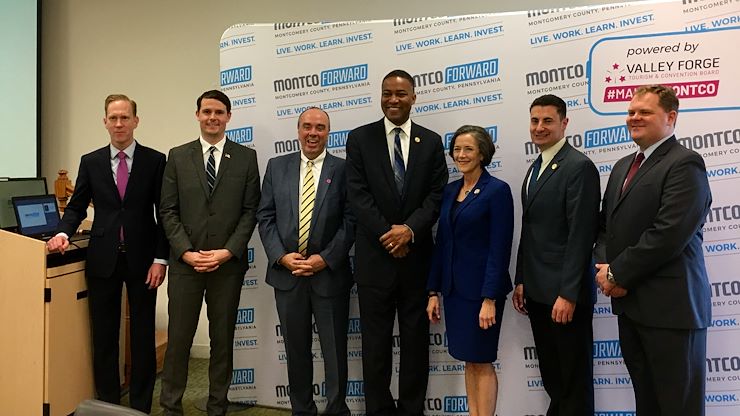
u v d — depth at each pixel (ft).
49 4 12.04
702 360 6.19
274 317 9.45
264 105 9.38
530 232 7.27
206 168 8.35
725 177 7.99
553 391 7.49
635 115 6.27
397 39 8.90
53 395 7.89
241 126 9.48
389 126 7.98
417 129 7.94
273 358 9.47
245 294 9.53
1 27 11.86
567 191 6.91
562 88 8.41
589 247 6.82
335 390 8.08
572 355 7.04
